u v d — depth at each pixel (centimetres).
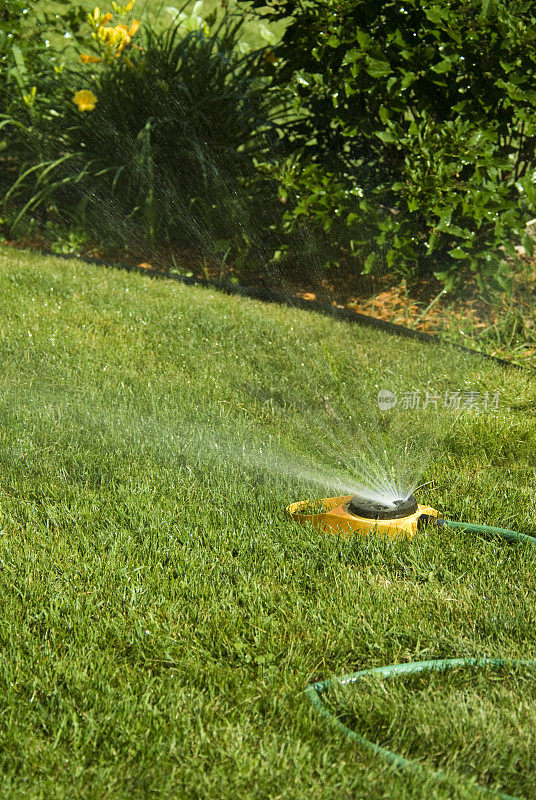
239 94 1418
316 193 1115
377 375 875
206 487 645
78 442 706
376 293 1194
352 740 385
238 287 1180
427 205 1037
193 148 1385
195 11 1959
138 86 1445
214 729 385
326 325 1038
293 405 811
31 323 966
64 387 814
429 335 1034
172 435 716
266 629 471
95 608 486
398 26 1062
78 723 393
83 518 584
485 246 1148
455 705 407
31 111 1433
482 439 745
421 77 1073
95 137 1435
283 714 403
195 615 481
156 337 959
